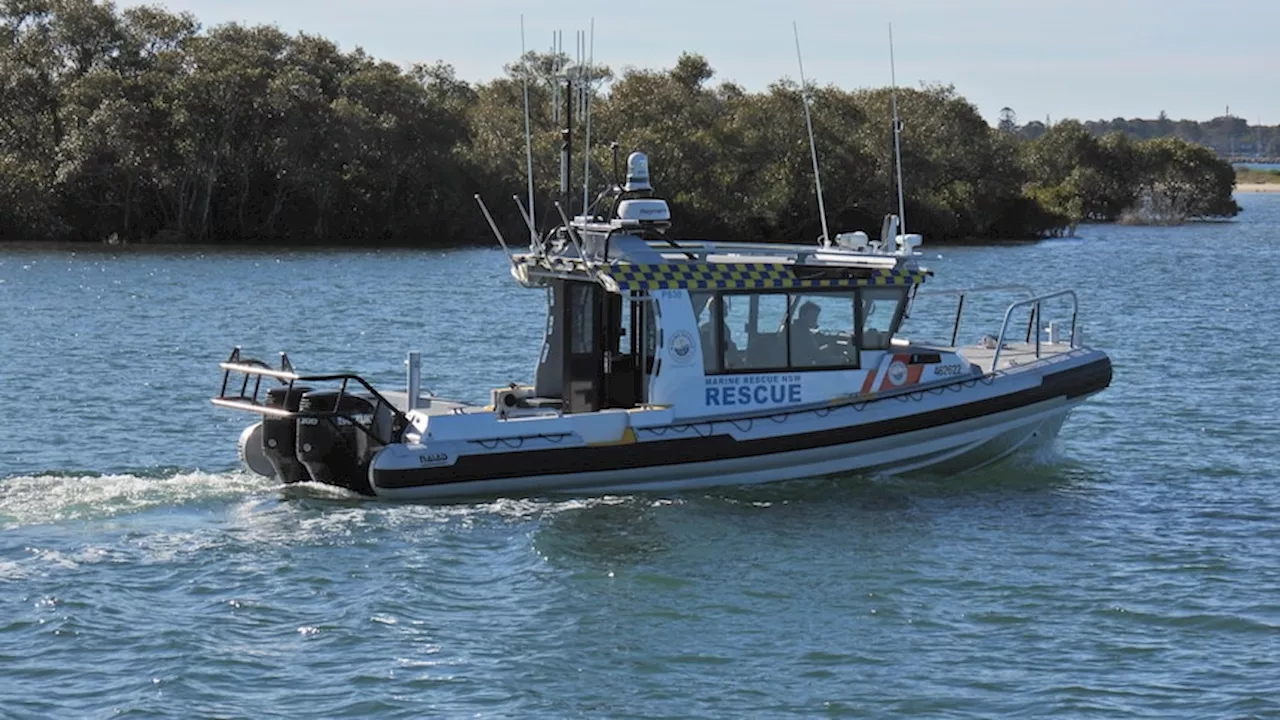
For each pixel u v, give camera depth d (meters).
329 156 112.88
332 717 15.36
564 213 23.09
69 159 107.81
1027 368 24.19
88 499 22.47
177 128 110.31
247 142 112.75
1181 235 140.75
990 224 136.12
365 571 19.56
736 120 122.75
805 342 23.02
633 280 22.19
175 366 40.31
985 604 18.81
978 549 20.94
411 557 20.03
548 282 23.41
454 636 17.56
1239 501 24.17
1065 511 23.00
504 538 20.86
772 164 121.31
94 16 115.31
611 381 23.03
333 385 37.19
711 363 22.69
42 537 20.69
